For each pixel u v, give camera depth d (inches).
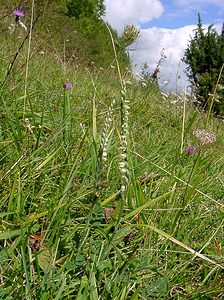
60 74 43.2
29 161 18.6
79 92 36.9
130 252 16.5
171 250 17.2
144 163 23.2
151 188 21.3
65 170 19.7
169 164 23.4
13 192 16.4
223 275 16.5
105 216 17.7
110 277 14.9
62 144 20.7
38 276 13.7
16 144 19.6
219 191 24.3
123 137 12.0
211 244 19.0
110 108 12.2
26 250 14.8
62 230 16.3
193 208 21.3
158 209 18.1
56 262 14.8
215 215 22.0
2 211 16.8
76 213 17.7
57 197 17.1
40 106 26.1
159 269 16.5
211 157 25.8
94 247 15.2
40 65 42.9
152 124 36.3
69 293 13.6
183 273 16.5
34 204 17.2
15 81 25.6
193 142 31.0
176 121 42.2
